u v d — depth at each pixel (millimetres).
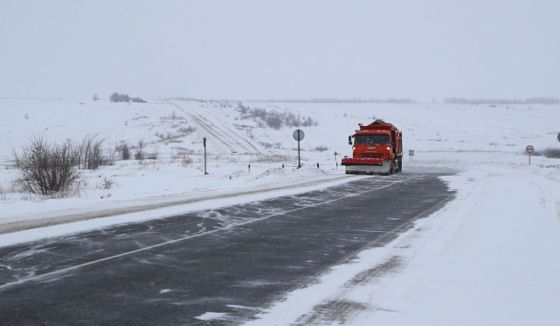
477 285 7074
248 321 5742
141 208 15039
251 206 15930
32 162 20953
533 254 8875
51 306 6273
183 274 7820
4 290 6945
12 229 11492
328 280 7430
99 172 31750
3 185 23656
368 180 26750
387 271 7910
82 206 15648
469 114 126750
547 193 18844
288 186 23062
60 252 9312
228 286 7164
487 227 11531
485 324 5605
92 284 7262
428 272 7797
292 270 8055
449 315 5891
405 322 5664
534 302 6348
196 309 6168
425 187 22578
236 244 10148
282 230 11758
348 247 9828
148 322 5719
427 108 143750
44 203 16406
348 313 5980
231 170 34562
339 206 16125
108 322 5715
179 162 40844
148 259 8820
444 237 10562
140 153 46688
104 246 9867
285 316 5891
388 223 12719
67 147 23484
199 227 12094
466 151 69812
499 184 23344
